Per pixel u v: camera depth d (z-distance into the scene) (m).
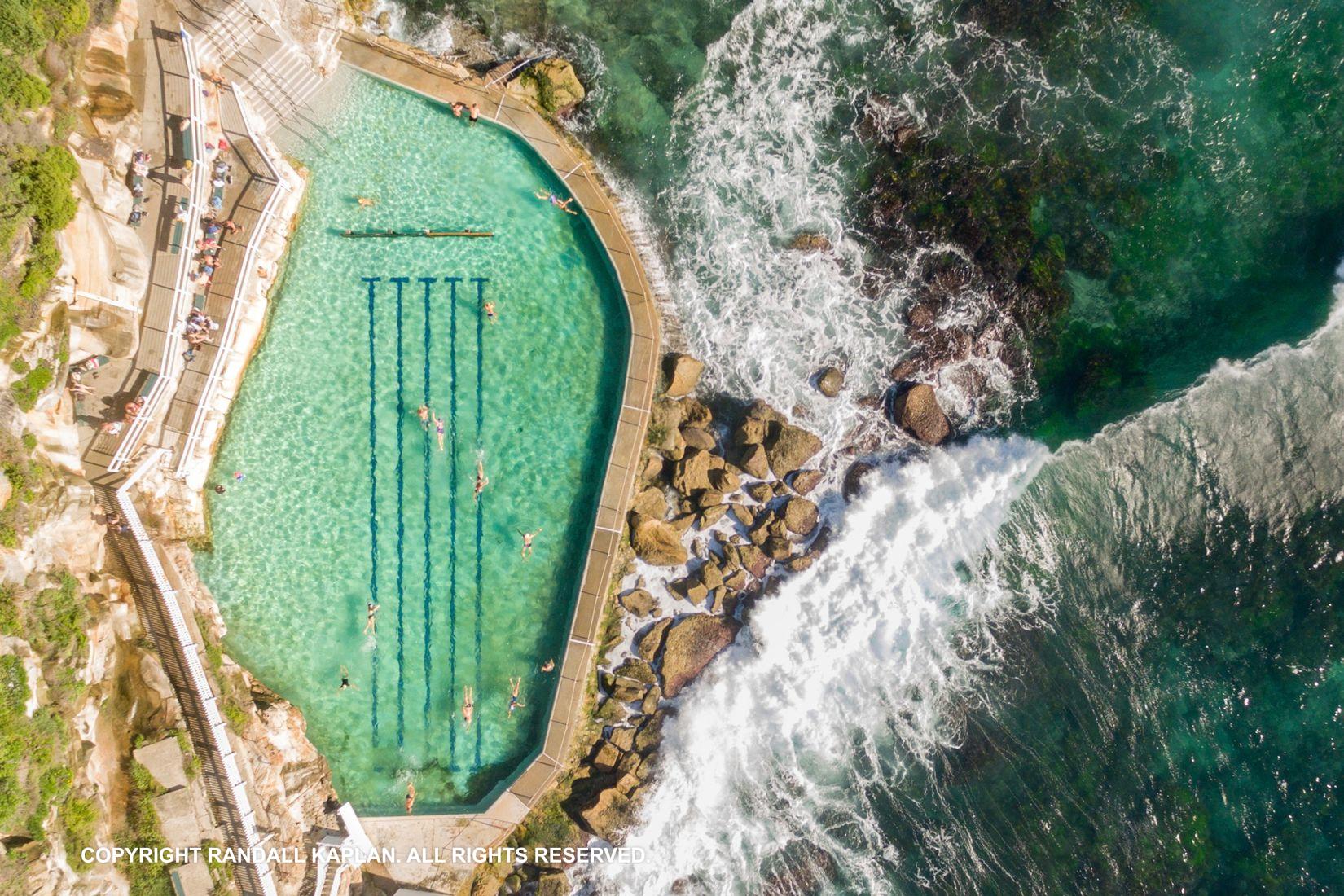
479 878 22.41
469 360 23.39
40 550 18.50
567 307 23.72
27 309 17.98
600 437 23.78
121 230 20.08
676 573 24.20
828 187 24.77
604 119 24.20
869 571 24.78
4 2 17.50
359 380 23.02
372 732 22.81
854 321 25.02
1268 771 24.83
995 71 24.86
